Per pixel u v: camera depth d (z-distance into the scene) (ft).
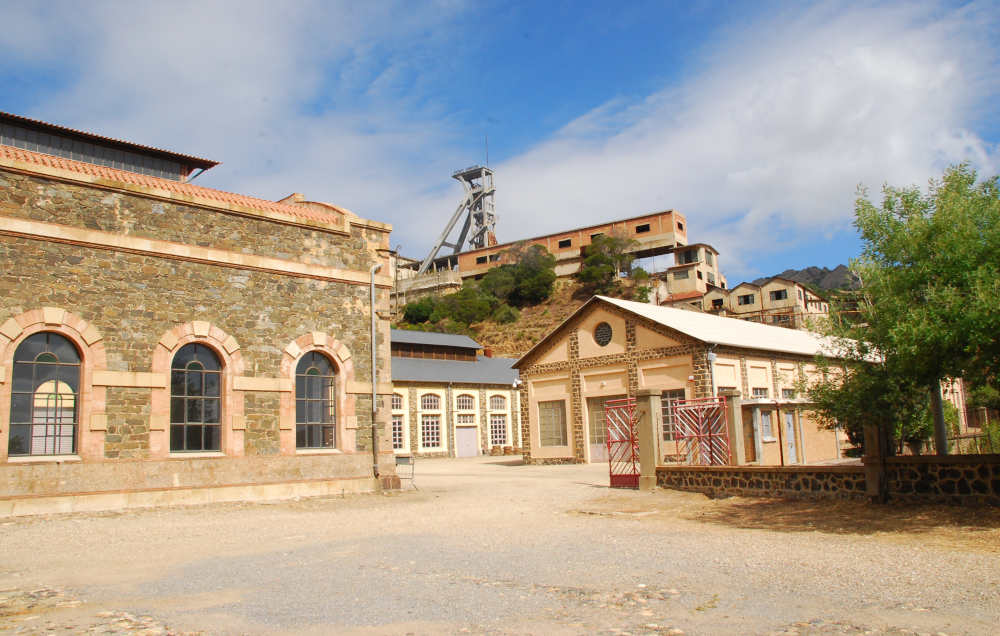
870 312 44.60
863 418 47.44
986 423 108.58
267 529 44.73
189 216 57.88
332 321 65.82
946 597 24.89
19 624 22.81
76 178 52.11
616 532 42.22
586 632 21.24
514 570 30.81
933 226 41.29
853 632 20.88
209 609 24.66
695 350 98.02
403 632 21.48
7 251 48.80
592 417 109.91
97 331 52.03
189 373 57.00
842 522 43.19
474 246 438.81
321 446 64.23
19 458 48.52
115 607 25.14
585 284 334.65
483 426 182.70
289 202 74.43
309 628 22.07
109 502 51.31
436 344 191.31
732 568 30.60
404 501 60.13
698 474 59.41
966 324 37.06
